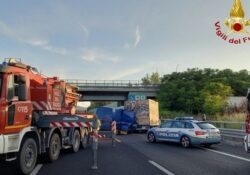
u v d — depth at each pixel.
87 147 17.77
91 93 76.94
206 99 59.72
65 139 13.95
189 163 12.14
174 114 65.56
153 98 84.12
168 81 82.81
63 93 14.62
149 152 15.52
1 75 9.19
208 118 40.38
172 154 14.81
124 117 31.00
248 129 11.42
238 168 11.13
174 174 9.95
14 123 9.41
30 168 10.04
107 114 30.02
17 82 9.73
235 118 32.97
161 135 19.80
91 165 11.50
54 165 11.48
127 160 12.79
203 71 86.81
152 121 33.88
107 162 12.23
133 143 20.28
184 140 17.94
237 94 79.31
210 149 17.03
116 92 76.94
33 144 10.25
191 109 68.88
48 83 12.71
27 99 10.37
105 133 21.67
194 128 17.70
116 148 17.28
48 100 12.18
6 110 9.09
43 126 11.57
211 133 17.73
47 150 11.95
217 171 10.53
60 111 14.02
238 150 16.58
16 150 9.35
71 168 10.86
